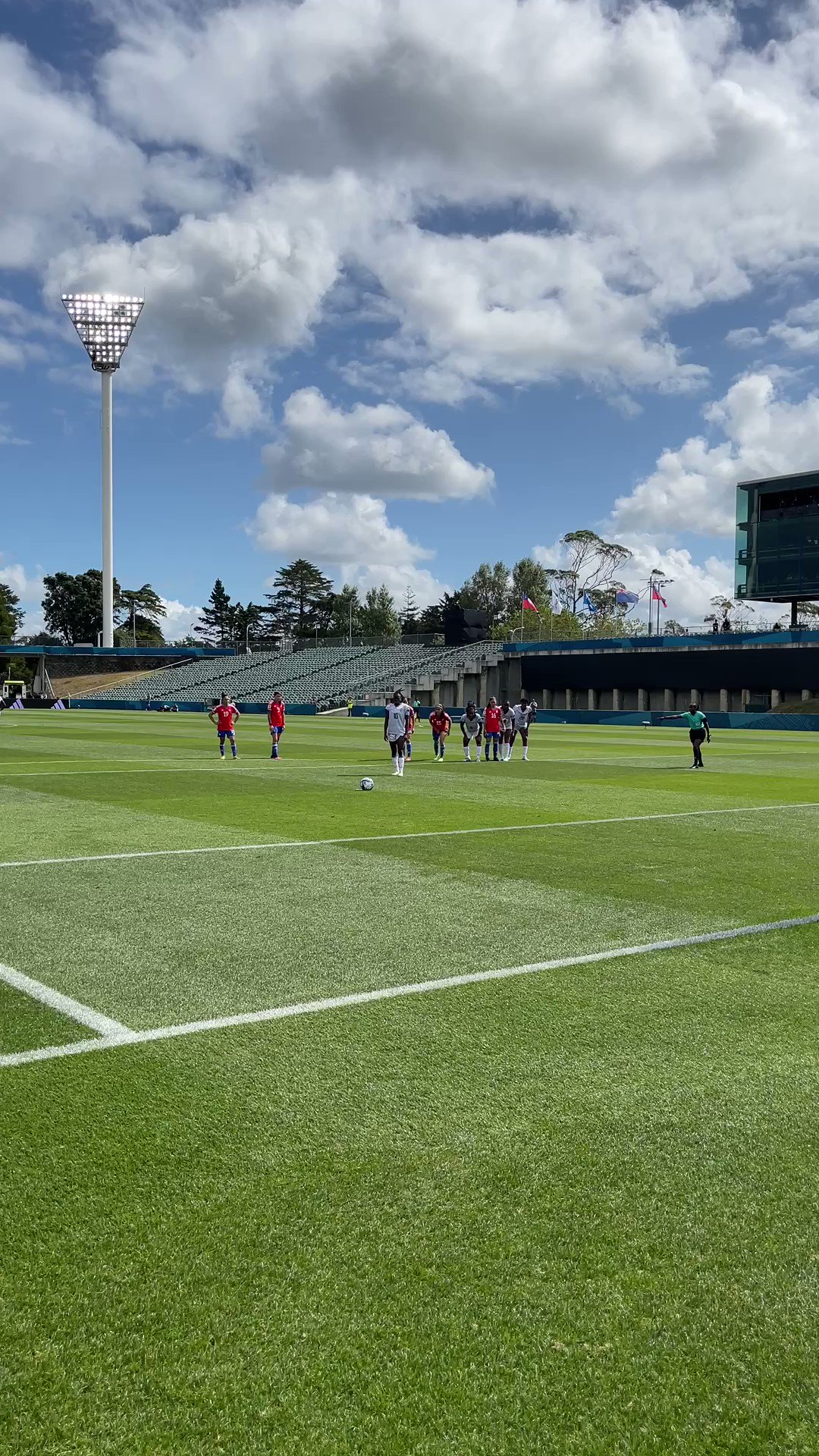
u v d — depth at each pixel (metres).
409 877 10.07
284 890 9.38
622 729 56.38
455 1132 4.33
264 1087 4.81
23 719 59.47
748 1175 3.98
